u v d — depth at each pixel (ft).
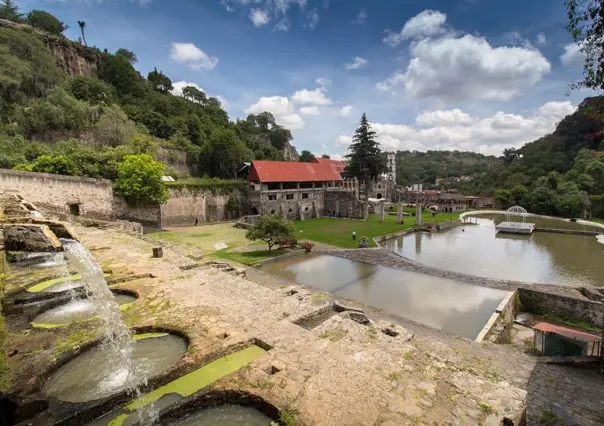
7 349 20.44
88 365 19.95
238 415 16.08
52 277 32.81
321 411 15.38
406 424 14.67
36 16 195.83
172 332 24.09
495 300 56.49
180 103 224.53
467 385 17.71
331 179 167.53
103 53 203.62
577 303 51.57
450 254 99.04
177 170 158.30
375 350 21.30
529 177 248.11
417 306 54.49
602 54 21.22
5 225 36.45
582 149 228.22
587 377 28.48
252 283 35.70
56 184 83.25
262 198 141.69
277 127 299.99
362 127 177.68
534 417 23.57
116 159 112.47
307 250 90.02
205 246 90.22
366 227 133.08
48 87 139.85
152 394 17.01
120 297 31.81
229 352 21.17
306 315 29.19
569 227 156.04
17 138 107.96
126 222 88.69
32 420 14.55
